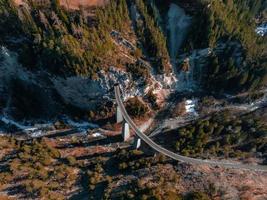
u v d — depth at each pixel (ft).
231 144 417.49
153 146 400.47
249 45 440.86
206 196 336.70
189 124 444.55
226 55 453.99
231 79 459.73
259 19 470.39
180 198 336.29
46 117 455.63
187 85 472.44
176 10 453.17
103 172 391.04
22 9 389.19
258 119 431.43
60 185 366.22
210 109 460.14
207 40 439.22
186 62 460.55
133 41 437.99
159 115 458.91
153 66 450.71
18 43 407.85
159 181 359.66
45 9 396.98
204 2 432.25
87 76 407.44
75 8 410.52
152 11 448.65
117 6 425.28
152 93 452.35
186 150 396.78
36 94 449.48
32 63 418.31
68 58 394.32
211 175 370.73
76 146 431.43
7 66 425.69
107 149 428.97
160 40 441.27
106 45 407.85
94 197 356.38
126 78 421.59
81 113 453.58
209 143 417.90
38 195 346.33
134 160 395.55
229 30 437.99
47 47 393.09
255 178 374.63
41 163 385.50
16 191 351.46
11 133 442.91
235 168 385.50
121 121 443.73
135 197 339.57
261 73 445.37
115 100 429.38
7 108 452.35
